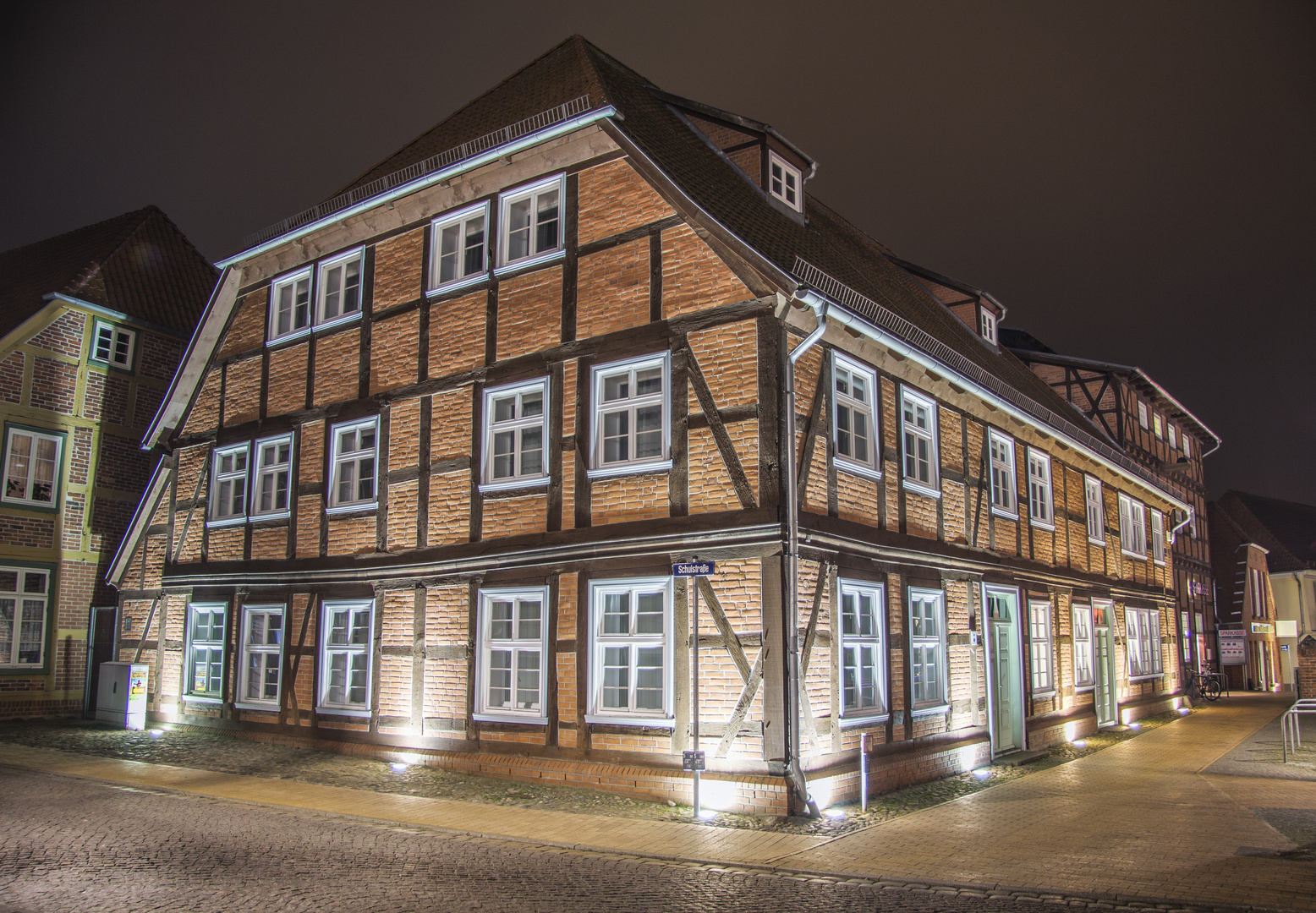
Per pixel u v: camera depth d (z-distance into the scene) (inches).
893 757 485.4
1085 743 718.5
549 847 346.6
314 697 585.6
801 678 416.8
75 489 791.7
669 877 305.3
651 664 454.9
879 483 510.3
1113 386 1240.2
